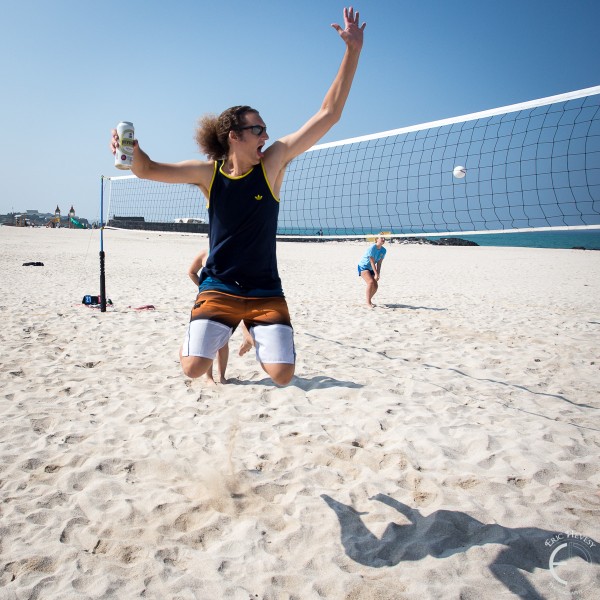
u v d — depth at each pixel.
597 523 2.37
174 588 1.96
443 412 3.77
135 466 2.88
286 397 4.01
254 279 2.28
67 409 3.69
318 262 18.97
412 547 2.21
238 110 2.13
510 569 2.06
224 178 2.20
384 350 5.57
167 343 5.54
